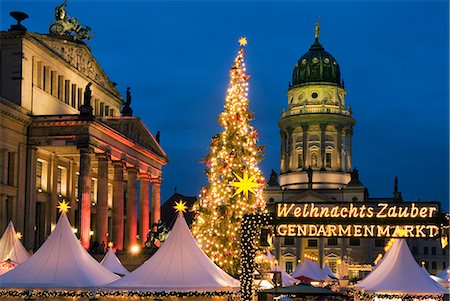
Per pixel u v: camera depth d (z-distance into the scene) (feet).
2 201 284.20
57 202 329.52
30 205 297.33
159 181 391.65
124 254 298.76
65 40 335.06
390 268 174.50
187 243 156.76
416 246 628.28
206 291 145.89
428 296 166.40
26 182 297.94
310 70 636.07
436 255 625.82
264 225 118.01
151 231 311.88
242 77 197.98
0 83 299.79
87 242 291.99
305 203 117.39
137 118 342.23
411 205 114.01
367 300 175.63
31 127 300.81
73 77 345.92
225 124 195.72
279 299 161.17
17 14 303.48
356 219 114.83
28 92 303.07
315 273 322.75
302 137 625.41
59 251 162.81
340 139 621.31
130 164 345.51
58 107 329.11
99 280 156.97
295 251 590.55
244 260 118.62
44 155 320.70
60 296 155.94
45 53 318.04
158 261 153.48
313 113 615.16
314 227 116.47
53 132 298.15
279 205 117.70
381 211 114.62
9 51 300.81
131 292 148.87
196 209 194.39
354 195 588.91
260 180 192.95
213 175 193.57
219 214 188.96
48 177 324.39
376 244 582.35
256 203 192.03
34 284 153.17
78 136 296.30
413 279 169.78
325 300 135.85
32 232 297.33
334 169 616.80
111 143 320.70
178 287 145.59
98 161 312.50
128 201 349.20
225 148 192.85
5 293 155.22
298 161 626.64
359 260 579.89
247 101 197.36
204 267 152.56
